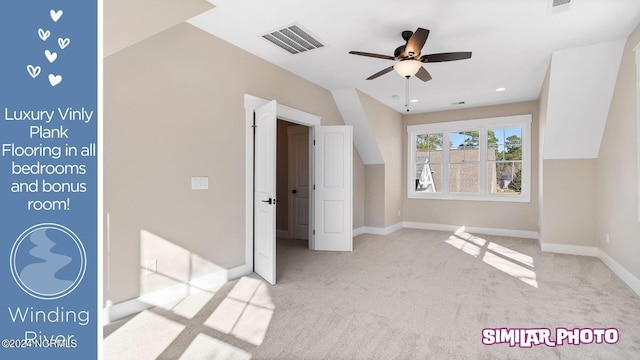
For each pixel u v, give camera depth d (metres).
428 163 6.84
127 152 2.52
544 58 3.81
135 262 2.57
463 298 2.91
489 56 3.74
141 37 2.28
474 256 4.46
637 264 3.04
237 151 3.47
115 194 2.45
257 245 3.61
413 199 6.91
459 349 2.06
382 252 4.72
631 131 3.17
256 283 3.29
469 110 6.33
